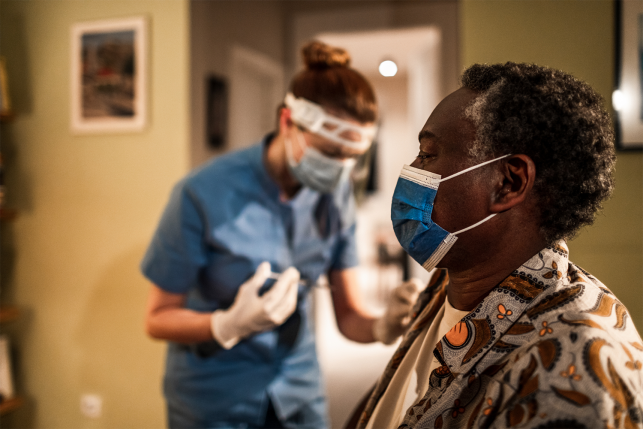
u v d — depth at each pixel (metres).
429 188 0.60
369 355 2.69
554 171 0.54
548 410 0.44
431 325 0.72
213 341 1.31
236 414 1.32
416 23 2.58
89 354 1.92
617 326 0.50
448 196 0.59
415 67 2.95
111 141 1.87
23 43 1.96
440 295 0.75
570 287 0.54
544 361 0.46
